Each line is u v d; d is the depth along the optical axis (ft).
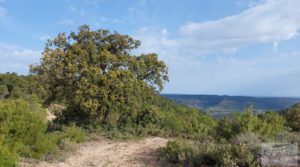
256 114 47.93
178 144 37.06
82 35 57.31
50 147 37.22
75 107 57.36
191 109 88.89
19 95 147.33
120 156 38.91
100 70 54.24
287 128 49.67
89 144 46.19
